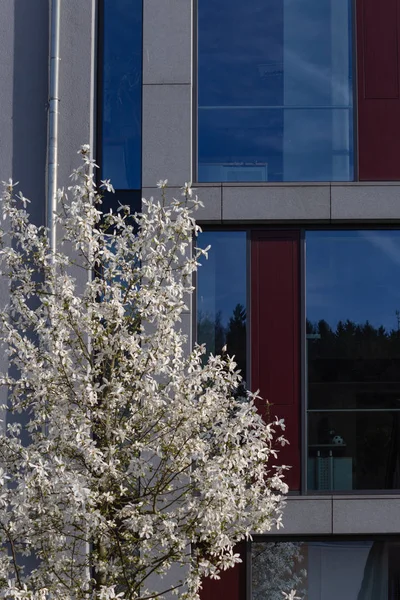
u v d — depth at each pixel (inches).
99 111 492.4
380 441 465.7
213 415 351.6
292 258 476.1
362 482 463.8
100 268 447.8
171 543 339.6
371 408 468.1
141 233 360.8
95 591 333.1
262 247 477.1
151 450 344.2
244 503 342.3
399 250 479.8
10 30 484.7
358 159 479.5
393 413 467.8
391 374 470.9
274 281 474.9
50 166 468.1
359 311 475.8
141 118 488.1
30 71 482.6
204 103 486.3
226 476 335.9
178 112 476.7
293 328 471.5
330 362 471.8
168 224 358.0
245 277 476.1
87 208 356.8
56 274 365.4
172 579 439.8
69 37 481.4
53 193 465.1
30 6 486.9
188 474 349.1
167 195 471.2
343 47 489.1
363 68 485.4
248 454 343.3
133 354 343.6
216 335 472.1
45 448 336.2
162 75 479.2
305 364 468.4
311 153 482.9
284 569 459.5
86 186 362.3
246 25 490.6
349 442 465.7
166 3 483.5
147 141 474.6
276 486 351.9
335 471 464.1
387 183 473.4
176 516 339.6
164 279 382.0
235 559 352.2
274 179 481.4
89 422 335.9
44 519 337.4
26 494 323.0
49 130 471.8
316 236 480.4
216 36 490.3
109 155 490.0
